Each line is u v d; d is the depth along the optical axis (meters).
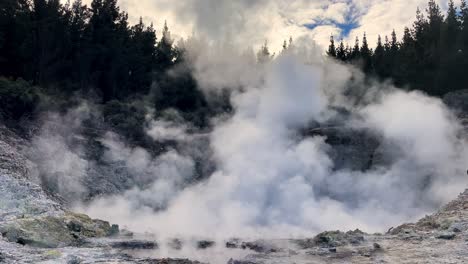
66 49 38.72
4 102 24.97
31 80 32.62
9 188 15.91
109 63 42.09
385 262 9.65
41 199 15.95
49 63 36.28
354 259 10.25
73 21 43.12
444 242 11.49
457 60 40.84
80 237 13.38
